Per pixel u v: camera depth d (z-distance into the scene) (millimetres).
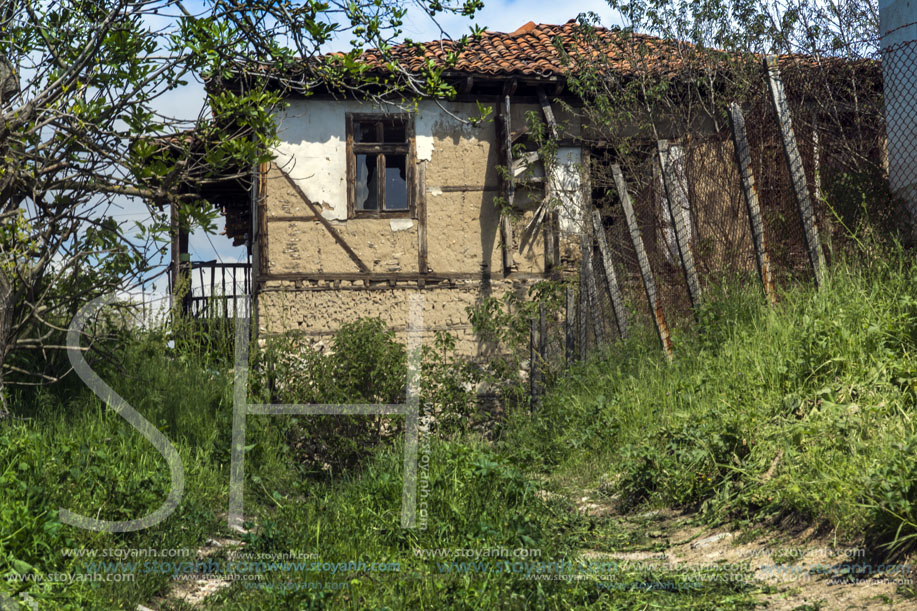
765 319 6969
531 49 12836
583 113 12352
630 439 6824
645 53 11961
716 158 9234
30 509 4402
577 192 12164
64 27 6535
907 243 6848
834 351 5551
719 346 7215
